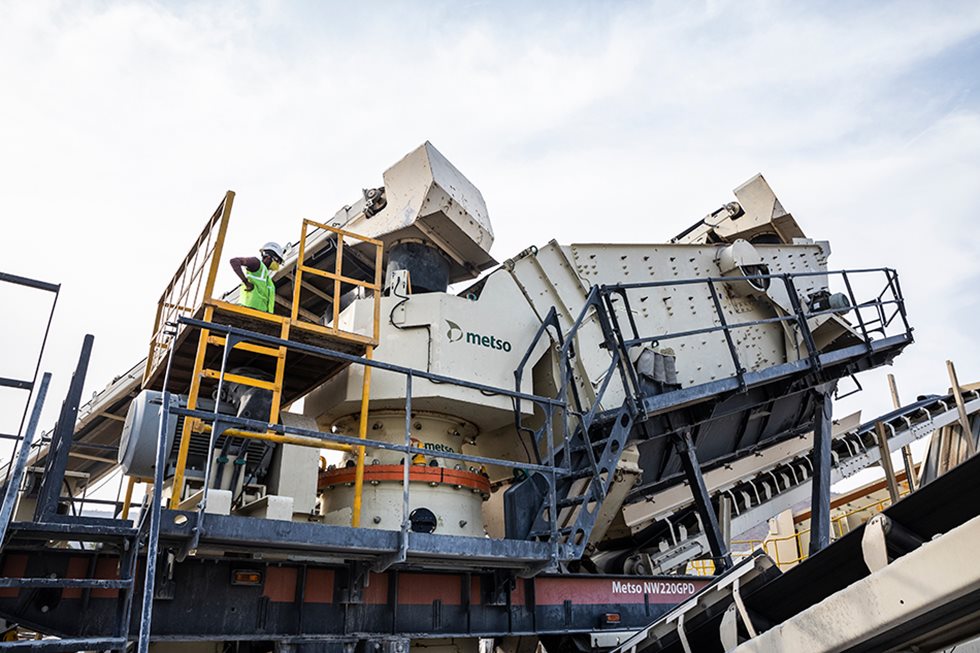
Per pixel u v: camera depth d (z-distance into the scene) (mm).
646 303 8758
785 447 10625
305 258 8289
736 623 4352
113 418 10422
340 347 6027
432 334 6641
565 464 6039
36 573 4227
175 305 6262
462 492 6375
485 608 5922
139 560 4484
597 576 6777
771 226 10461
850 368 9398
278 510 4762
